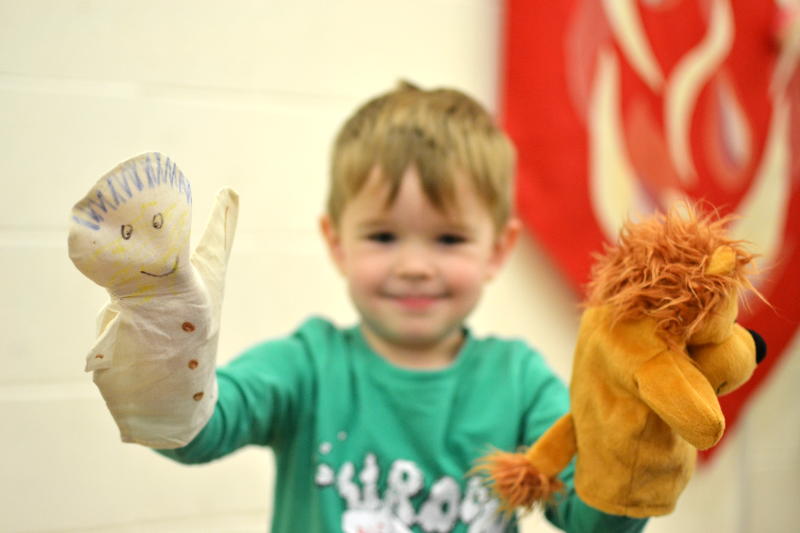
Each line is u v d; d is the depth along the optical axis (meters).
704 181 1.33
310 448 0.81
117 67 1.04
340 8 1.16
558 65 1.21
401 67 1.20
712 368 0.50
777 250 1.40
